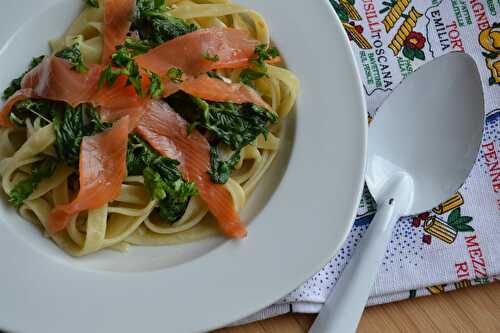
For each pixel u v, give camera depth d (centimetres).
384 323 48
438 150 51
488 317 49
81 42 49
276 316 47
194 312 44
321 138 48
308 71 49
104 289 44
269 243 45
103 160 45
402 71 53
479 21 54
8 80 47
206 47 47
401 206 49
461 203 50
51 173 46
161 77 46
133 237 47
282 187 47
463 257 49
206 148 46
